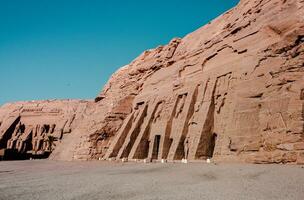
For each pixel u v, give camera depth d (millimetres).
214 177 15070
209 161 23125
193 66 35250
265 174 14195
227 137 23156
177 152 29922
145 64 47938
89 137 43750
